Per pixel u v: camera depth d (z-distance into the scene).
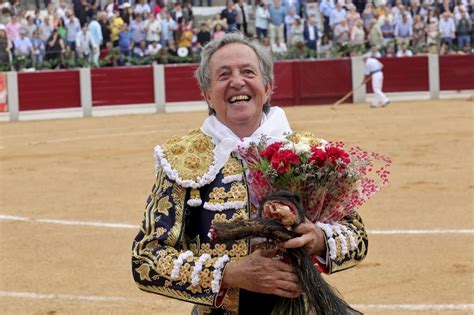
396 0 72.88
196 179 7.79
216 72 7.95
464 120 48.94
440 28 71.62
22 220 24.62
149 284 7.64
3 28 61.81
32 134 49.31
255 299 7.76
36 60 63.19
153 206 7.87
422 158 34.81
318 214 7.55
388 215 23.84
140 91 62.34
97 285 17.77
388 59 65.94
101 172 33.56
